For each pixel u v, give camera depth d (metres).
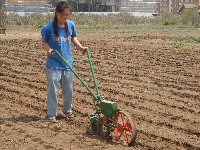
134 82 12.85
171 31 38.00
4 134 8.15
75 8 68.38
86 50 8.91
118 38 28.67
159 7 83.31
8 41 25.44
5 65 15.84
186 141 7.86
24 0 56.69
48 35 8.99
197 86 12.41
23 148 7.42
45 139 7.88
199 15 50.28
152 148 7.52
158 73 14.36
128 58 17.91
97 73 14.30
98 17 53.22
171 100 10.75
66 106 9.31
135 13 78.31
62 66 9.06
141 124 8.83
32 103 10.45
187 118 9.27
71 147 7.46
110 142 7.78
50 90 9.04
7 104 10.41
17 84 12.59
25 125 8.73
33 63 16.39
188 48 22.16
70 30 9.10
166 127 8.70
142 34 33.19
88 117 9.29
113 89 11.84
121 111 7.77
